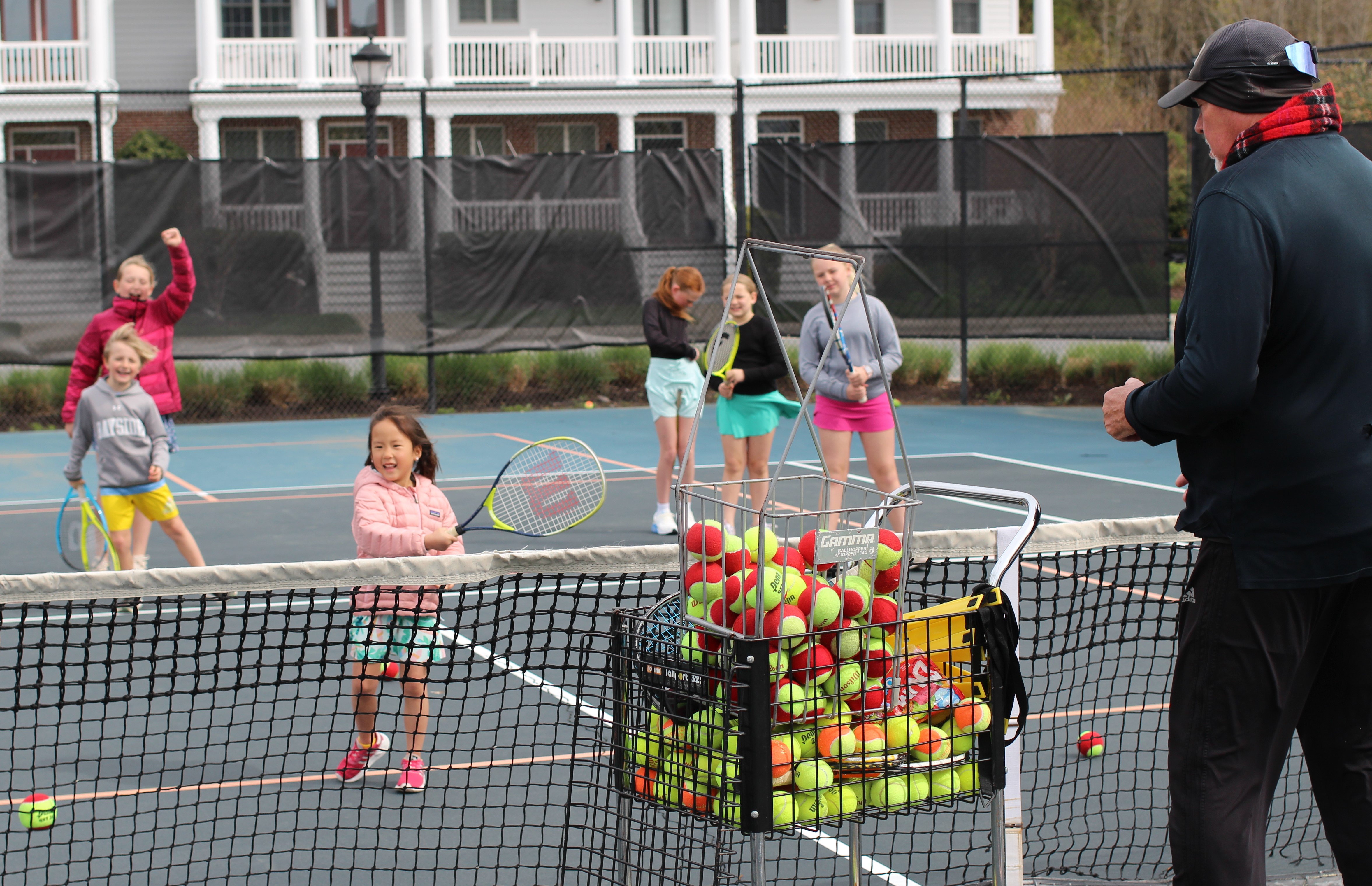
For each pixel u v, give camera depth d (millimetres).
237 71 26531
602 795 4090
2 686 5094
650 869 2820
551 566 3211
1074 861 3609
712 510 7938
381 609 3406
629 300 15086
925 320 15305
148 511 6723
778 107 27828
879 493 2865
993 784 2666
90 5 25656
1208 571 2643
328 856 3666
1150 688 5035
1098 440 13273
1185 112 29797
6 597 3123
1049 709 4840
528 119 27453
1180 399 2473
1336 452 2504
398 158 14586
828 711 2555
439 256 14711
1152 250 14531
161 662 5379
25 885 3451
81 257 13984
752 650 2406
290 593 3258
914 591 3684
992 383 16844
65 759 4359
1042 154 14828
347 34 28078
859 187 15195
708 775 2537
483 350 14898
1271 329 2492
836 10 30297
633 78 27609
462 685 5105
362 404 15805
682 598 2562
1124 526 3516
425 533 4652
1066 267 14883
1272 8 34406
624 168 14930
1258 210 2451
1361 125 13523
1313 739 2783
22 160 26375
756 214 15234
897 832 3912
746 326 7770
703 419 15062
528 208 14812
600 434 14086
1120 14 36500
